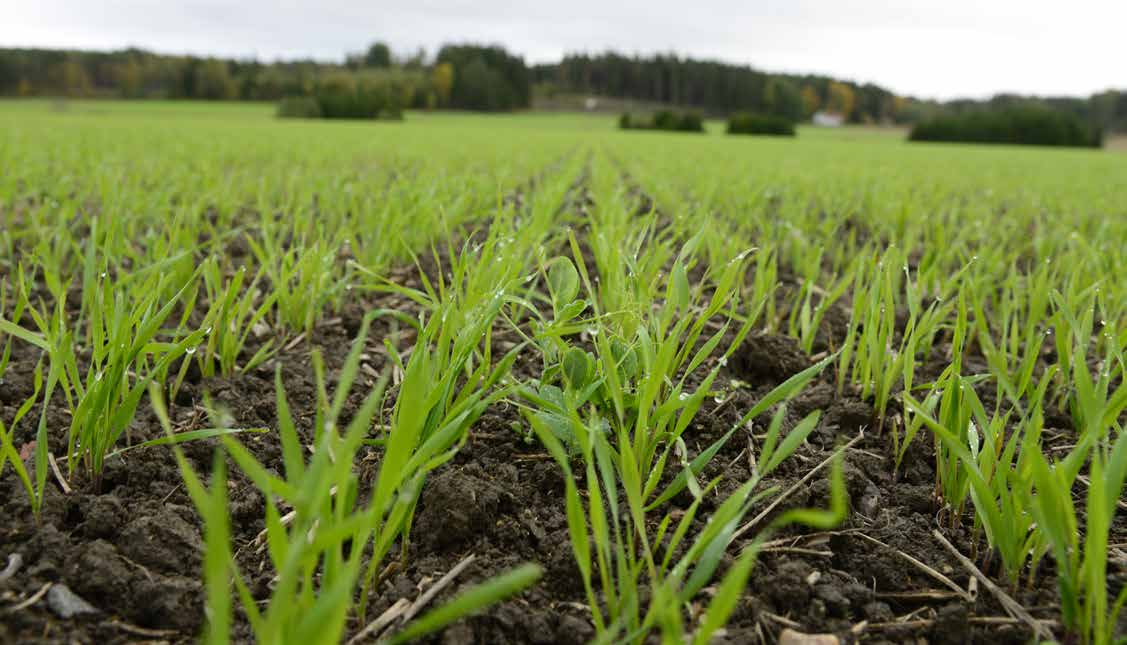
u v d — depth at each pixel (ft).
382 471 3.67
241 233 17.26
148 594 4.99
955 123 189.67
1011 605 5.18
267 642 2.98
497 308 6.17
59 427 7.27
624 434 4.82
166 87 287.07
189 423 7.45
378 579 5.32
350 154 43.47
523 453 7.06
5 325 5.89
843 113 361.51
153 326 6.18
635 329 7.50
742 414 8.07
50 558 5.28
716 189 25.53
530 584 5.34
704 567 4.22
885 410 8.18
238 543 5.74
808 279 9.93
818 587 5.34
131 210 16.10
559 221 16.43
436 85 300.61
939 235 15.78
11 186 19.51
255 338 9.99
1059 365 8.20
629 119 195.00
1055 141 185.98
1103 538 4.09
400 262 14.29
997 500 5.67
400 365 5.89
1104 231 17.60
